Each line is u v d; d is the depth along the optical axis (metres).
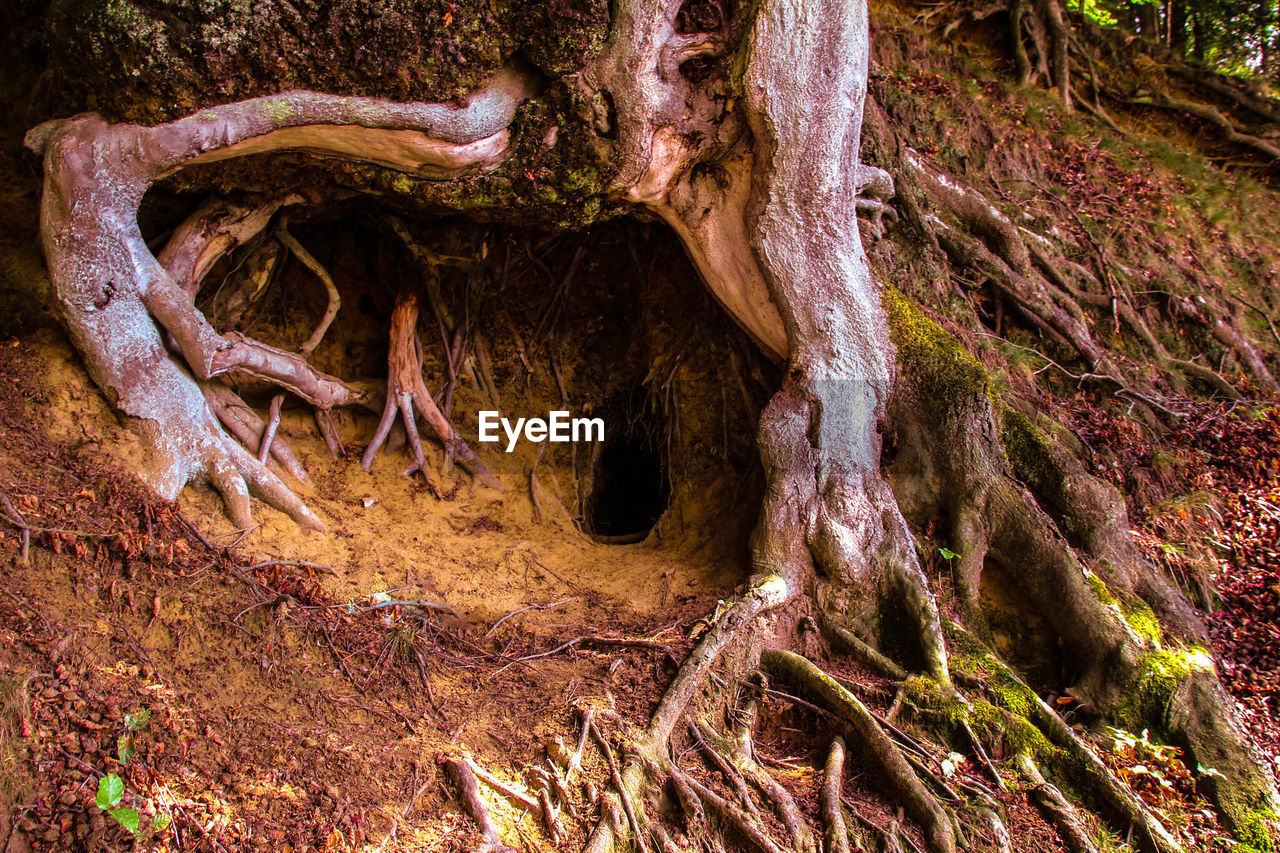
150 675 2.15
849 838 2.30
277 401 2.95
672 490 3.46
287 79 2.44
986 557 2.99
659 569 3.08
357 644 2.48
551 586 3.00
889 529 2.88
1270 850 2.42
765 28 2.72
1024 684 2.69
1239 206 4.86
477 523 3.20
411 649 2.53
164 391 2.56
